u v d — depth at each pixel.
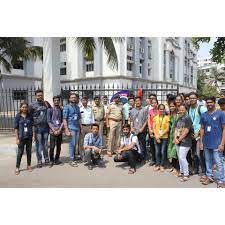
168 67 48.19
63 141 12.23
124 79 35.41
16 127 7.90
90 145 8.30
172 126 7.65
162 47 45.47
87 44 13.78
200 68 98.00
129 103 10.16
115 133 9.66
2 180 7.31
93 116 9.44
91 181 7.15
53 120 8.51
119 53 34.66
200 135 6.96
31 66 36.09
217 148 6.47
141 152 8.61
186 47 58.34
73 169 8.22
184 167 7.11
